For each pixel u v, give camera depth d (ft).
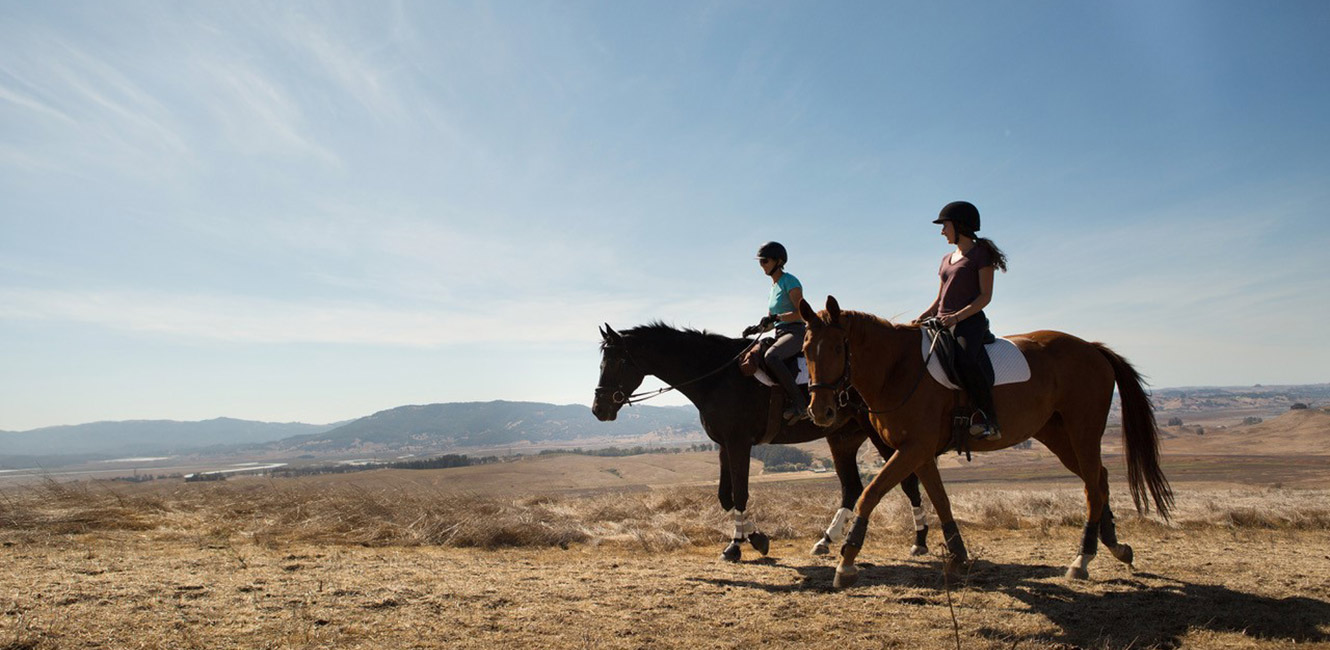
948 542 17.54
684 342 23.35
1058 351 19.25
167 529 24.89
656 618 13.82
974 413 17.29
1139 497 19.72
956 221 18.79
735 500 22.20
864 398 17.92
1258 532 27.12
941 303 19.21
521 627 13.01
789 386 21.17
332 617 13.16
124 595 14.21
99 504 28.37
